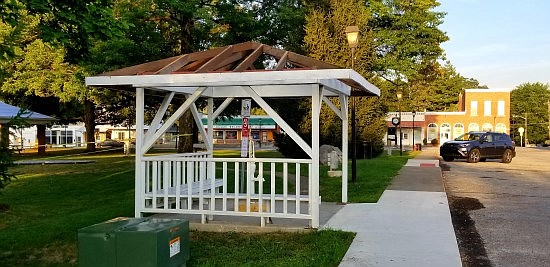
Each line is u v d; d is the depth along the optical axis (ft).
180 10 60.29
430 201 36.73
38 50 92.12
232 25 66.33
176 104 71.26
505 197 41.04
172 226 15.55
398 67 137.49
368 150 84.64
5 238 25.80
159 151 125.08
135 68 28.84
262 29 67.56
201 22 68.44
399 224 28.07
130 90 31.58
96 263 14.78
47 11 27.07
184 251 16.35
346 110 35.42
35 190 47.09
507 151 90.63
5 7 26.37
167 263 15.17
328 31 66.80
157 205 30.42
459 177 58.95
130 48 59.21
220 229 27.09
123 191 45.24
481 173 65.05
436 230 26.53
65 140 218.38
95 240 14.78
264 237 25.34
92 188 48.39
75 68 89.04
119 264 14.65
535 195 42.47
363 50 67.36
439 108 248.11
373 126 84.17
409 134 219.61
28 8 26.86
